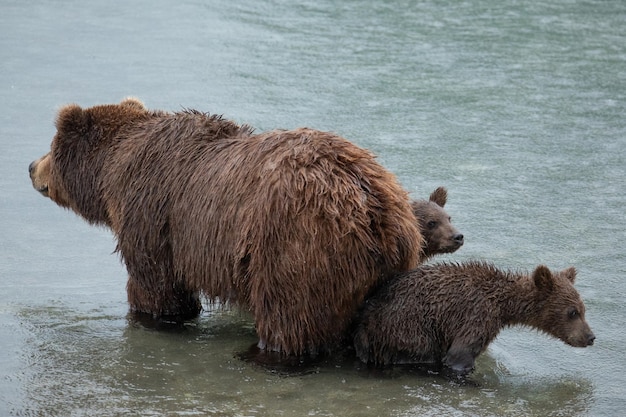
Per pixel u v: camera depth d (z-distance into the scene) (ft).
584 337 34.68
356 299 33.50
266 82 63.26
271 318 33.45
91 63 66.03
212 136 36.52
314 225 32.04
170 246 36.52
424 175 50.72
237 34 72.28
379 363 34.37
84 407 30.96
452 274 34.63
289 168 32.76
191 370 33.68
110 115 38.96
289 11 78.07
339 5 80.12
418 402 31.76
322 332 33.47
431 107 60.44
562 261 41.81
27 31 71.72
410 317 34.06
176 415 30.50
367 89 62.85
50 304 38.65
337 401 31.71
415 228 33.68
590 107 61.26
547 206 47.60
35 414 30.53
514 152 54.34
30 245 43.83
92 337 36.11
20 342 35.45
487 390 32.73
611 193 49.42
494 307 34.37
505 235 44.29
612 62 68.64
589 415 31.19
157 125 37.45
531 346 36.32
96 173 38.65
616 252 42.80
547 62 68.44
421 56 69.00
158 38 71.05
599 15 79.05
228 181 34.30
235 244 33.71
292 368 33.86
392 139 55.31
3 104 59.16
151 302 37.65
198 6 78.54
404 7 80.12
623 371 34.19
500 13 79.05
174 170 36.17
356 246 32.27
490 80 65.05
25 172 51.13
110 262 42.70
